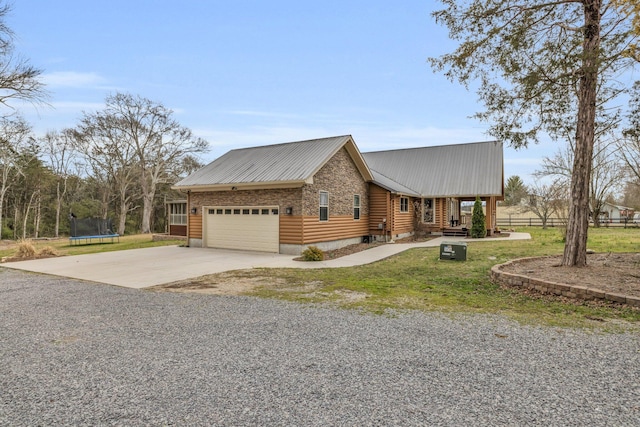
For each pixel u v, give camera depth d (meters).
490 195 19.50
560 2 7.52
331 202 15.18
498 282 7.69
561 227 18.14
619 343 4.25
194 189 15.91
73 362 3.88
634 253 10.86
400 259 11.91
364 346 4.22
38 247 17.95
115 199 36.81
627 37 6.71
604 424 2.62
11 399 3.10
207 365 3.76
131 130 30.52
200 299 6.73
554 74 7.46
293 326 5.01
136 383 3.38
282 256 13.08
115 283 8.55
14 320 5.52
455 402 2.95
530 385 3.23
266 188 14.12
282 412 2.83
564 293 6.35
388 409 2.85
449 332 4.69
